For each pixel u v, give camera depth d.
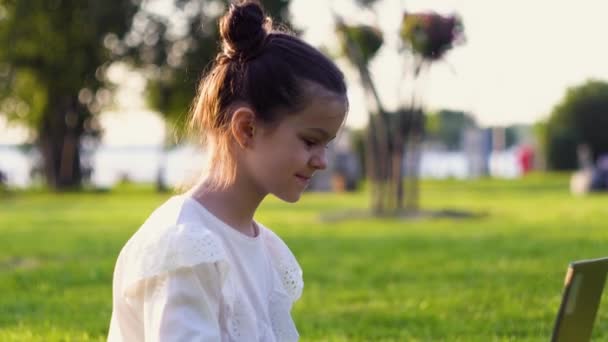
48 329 6.27
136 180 49.34
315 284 8.48
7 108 38.31
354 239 12.85
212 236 2.54
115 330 2.71
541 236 12.50
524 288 7.59
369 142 18.73
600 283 2.88
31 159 42.34
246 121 2.62
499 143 54.16
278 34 2.70
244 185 2.71
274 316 2.91
